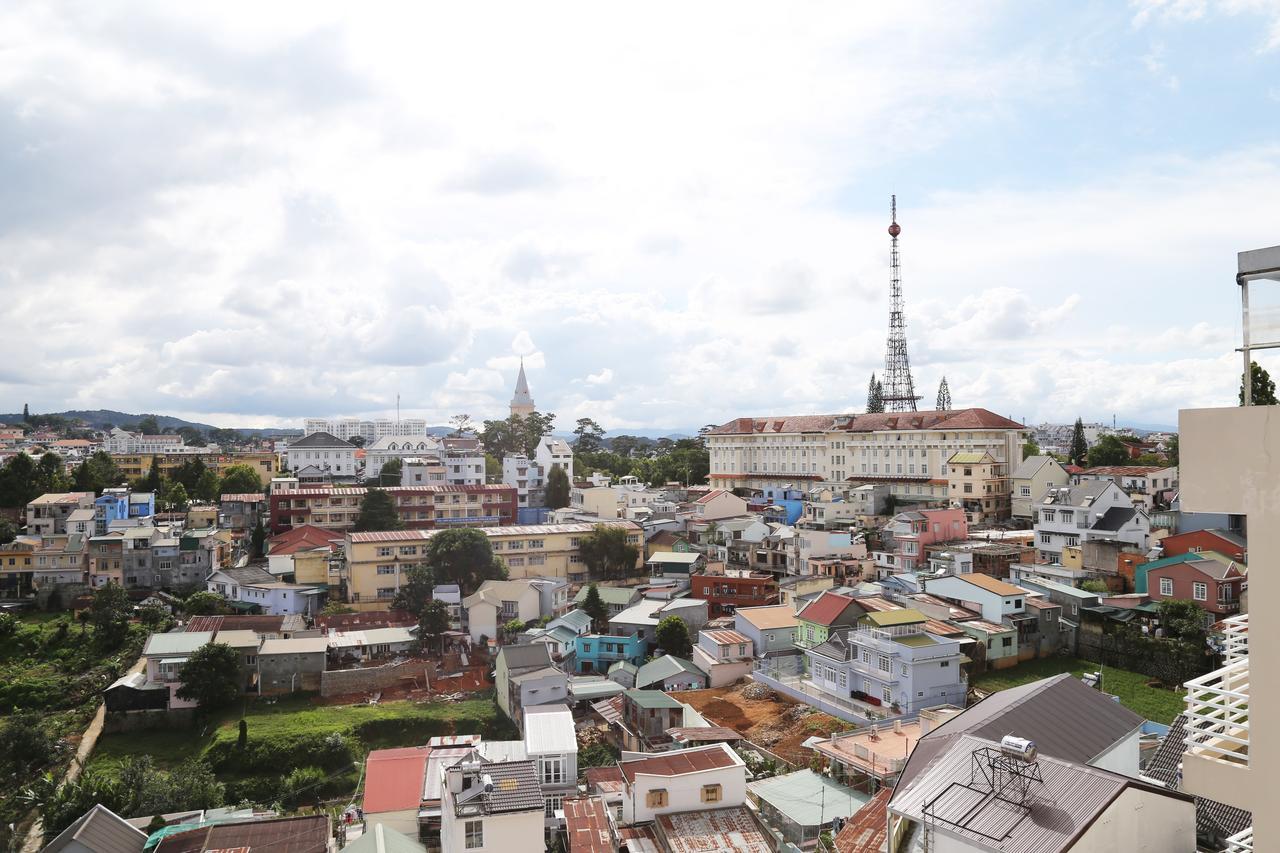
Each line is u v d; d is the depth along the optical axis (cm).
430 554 9150
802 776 4181
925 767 2322
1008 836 1900
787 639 6962
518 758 4569
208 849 3712
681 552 9881
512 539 9888
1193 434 1066
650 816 3575
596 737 5981
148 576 9375
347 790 5634
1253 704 1023
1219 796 1070
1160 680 5956
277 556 9562
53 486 12519
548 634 7662
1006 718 2703
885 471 13438
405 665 7250
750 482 15350
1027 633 6469
